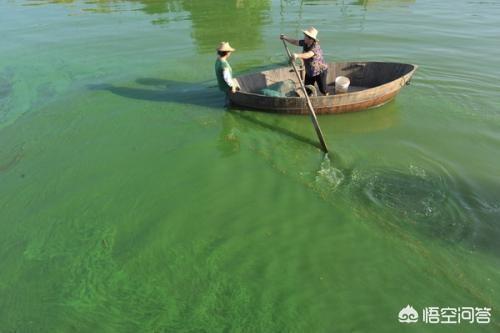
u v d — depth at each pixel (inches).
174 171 272.2
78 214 236.2
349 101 321.7
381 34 522.0
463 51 452.1
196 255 205.6
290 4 701.9
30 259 206.7
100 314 177.6
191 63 454.9
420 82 381.7
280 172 268.1
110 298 184.7
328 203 236.8
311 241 211.3
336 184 252.2
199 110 349.7
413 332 164.4
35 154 294.2
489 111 327.9
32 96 385.4
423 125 313.9
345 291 183.5
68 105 364.8
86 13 679.7
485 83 373.7
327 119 327.3
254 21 605.9
